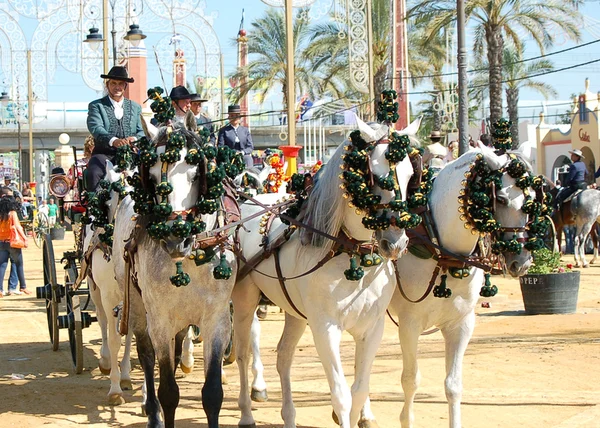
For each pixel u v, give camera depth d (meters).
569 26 26.89
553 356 10.28
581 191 21.97
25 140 59.47
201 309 6.48
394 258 5.81
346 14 19.34
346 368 10.00
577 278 13.78
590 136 37.06
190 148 6.15
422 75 33.34
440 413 7.79
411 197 5.93
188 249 6.04
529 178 6.15
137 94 21.53
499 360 10.13
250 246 7.31
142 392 8.26
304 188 6.71
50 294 11.56
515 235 6.22
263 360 10.77
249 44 36.69
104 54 21.89
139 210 6.20
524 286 13.84
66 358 11.19
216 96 34.66
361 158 5.78
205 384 6.31
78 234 10.09
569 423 7.31
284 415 7.14
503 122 6.49
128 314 7.05
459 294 6.58
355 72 19.30
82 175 10.10
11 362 10.95
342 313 6.14
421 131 43.19
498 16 27.06
